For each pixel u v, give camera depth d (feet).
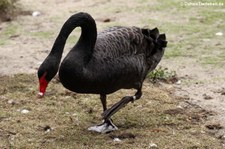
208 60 48.73
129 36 33.55
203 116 37.35
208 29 57.06
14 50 53.62
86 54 31.35
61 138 33.86
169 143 32.81
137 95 35.12
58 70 33.73
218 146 32.73
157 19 61.21
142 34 34.65
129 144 32.68
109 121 34.96
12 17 65.00
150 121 36.32
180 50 51.47
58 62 30.96
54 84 43.65
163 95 40.98
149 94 41.19
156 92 41.60
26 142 33.40
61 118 37.06
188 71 46.42
